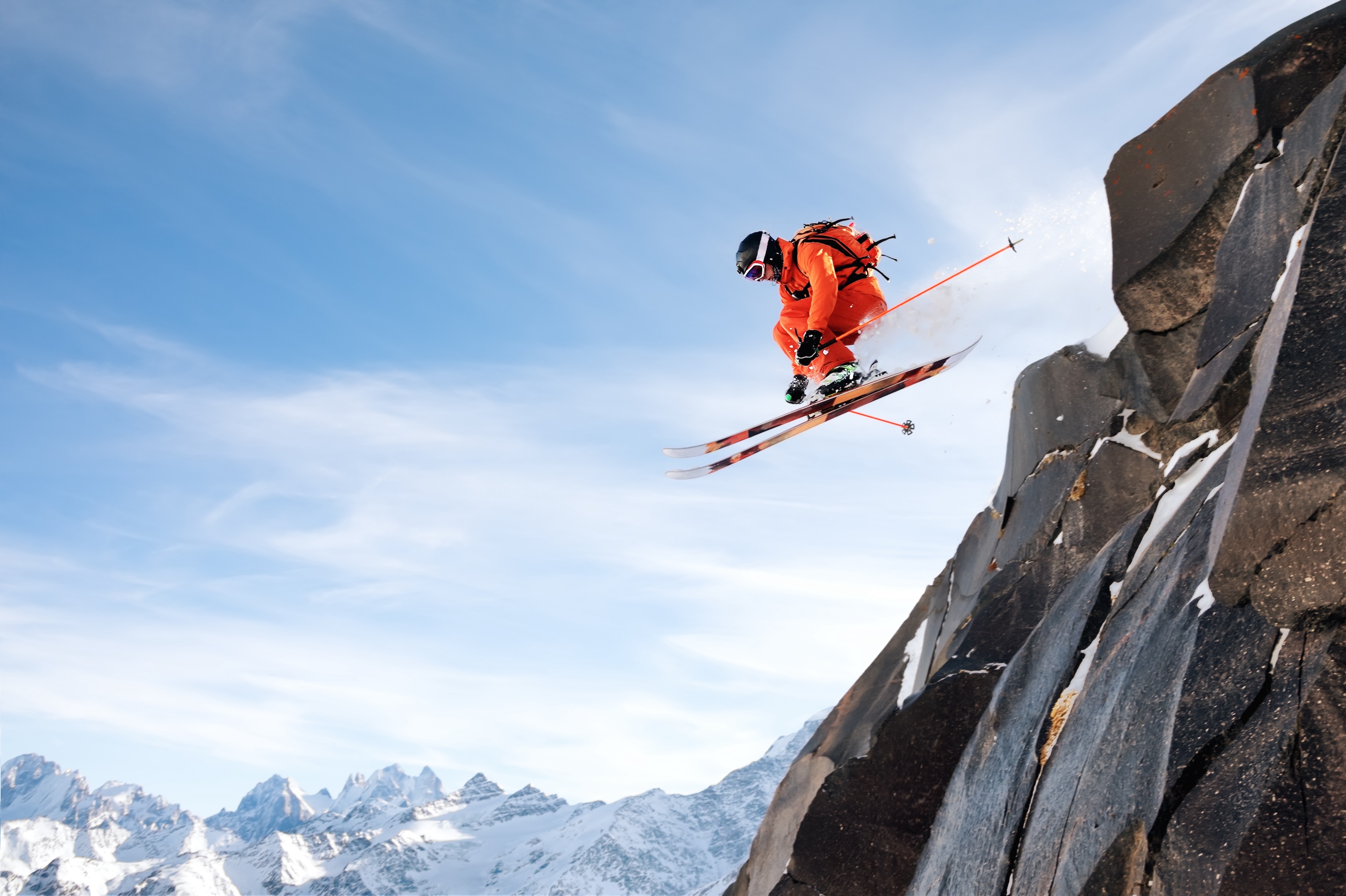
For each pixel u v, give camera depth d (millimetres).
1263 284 4500
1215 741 2686
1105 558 4695
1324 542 2668
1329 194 3314
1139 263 5637
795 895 6117
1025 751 4152
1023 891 3436
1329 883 2252
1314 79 5078
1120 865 2838
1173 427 4836
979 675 5883
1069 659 4273
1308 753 2428
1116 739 3242
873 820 5965
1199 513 3818
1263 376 3373
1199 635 3033
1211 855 2471
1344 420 2766
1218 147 5391
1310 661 2580
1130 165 5852
